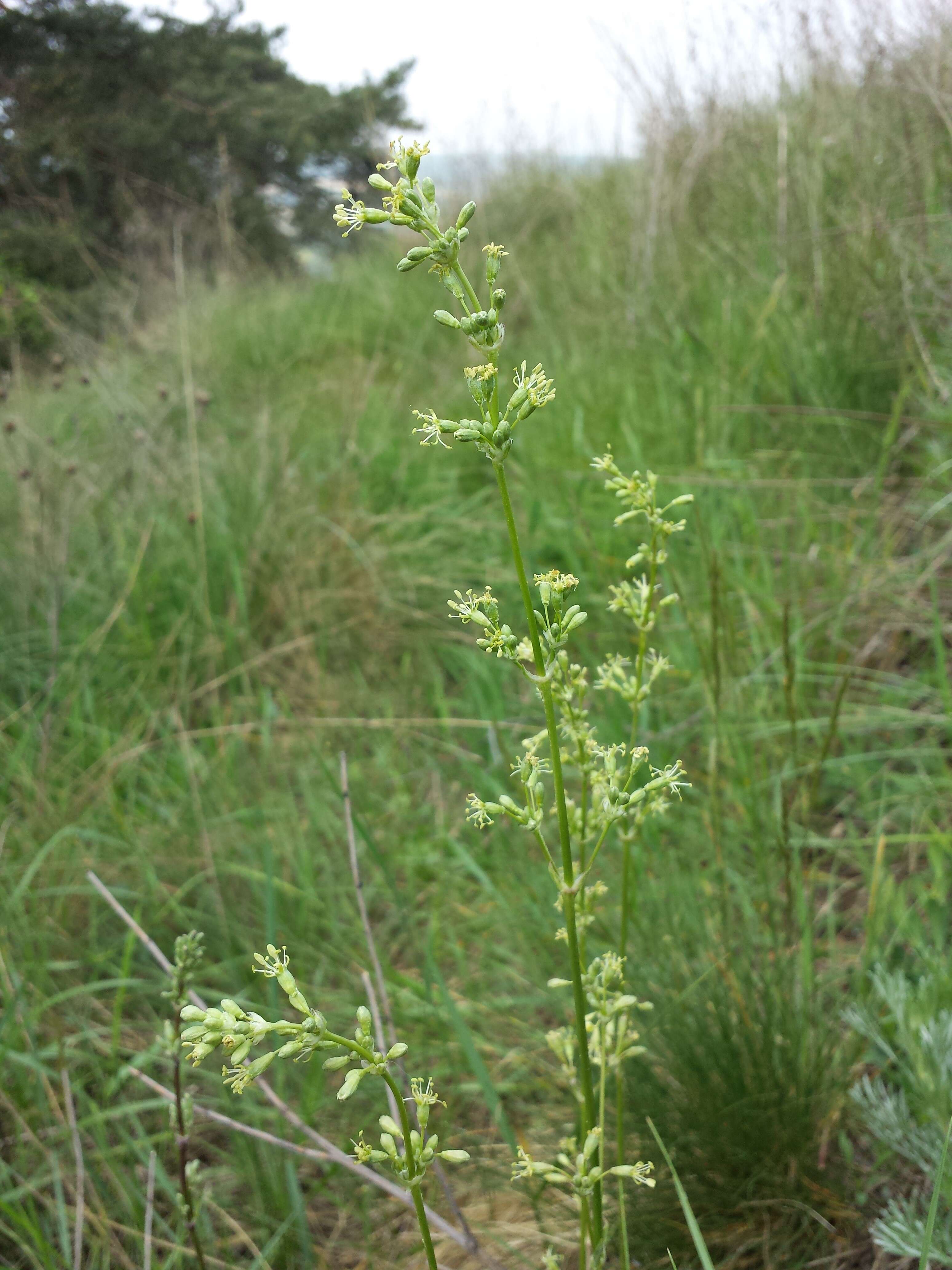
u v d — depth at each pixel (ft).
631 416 14.70
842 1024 6.54
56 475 14.34
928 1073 5.43
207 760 10.44
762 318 13.94
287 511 13.88
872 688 9.46
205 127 54.34
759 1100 5.57
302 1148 5.18
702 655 7.25
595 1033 4.50
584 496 13.33
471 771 9.51
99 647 12.01
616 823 4.66
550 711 3.58
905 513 11.10
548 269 22.26
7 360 21.38
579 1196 4.12
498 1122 5.95
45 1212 6.25
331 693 11.58
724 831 7.96
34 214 42.52
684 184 18.26
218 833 9.14
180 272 18.39
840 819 8.84
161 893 8.59
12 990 7.10
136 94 54.13
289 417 17.30
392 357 22.34
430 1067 7.04
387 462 15.99
